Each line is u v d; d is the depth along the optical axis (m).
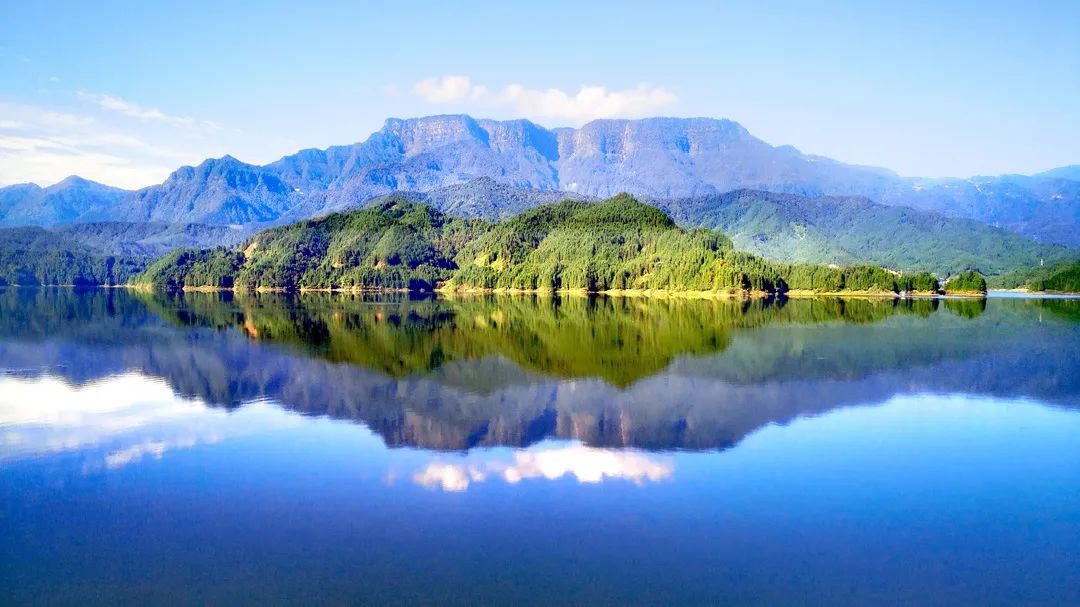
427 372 73.06
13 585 28.00
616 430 49.75
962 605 26.72
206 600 26.77
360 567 29.05
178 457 43.62
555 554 30.11
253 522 33.66
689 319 143.88
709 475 40.22
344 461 42.56
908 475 40.56
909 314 159.38
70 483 39.19
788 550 30.78
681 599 26.64
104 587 27.83
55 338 104.94
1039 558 30.44
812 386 65.81
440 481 39.09
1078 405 58.50
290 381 68.12
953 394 62.69
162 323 132.75
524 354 86.38
